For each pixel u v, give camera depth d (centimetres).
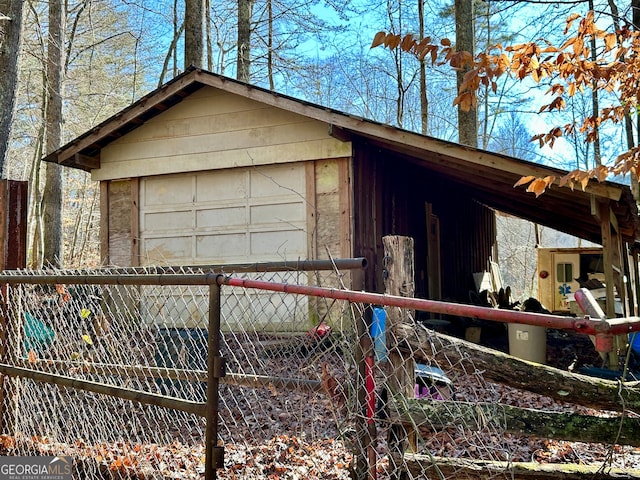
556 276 1146
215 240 912
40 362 374
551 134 492
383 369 229
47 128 1341
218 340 250
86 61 2048
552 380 210
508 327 773
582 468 218
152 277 272
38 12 1686
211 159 905
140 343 451
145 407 402
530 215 1257
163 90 875
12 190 401
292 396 460
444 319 995
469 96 404
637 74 434
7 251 395
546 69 436
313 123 848
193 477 320
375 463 226
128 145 958
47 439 383
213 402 247
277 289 231
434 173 1088
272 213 879
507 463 224
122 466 330
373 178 912
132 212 961
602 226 677
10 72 868
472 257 1548
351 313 232
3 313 387
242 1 1678
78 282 305
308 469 355
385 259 231
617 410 207
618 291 724
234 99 897
